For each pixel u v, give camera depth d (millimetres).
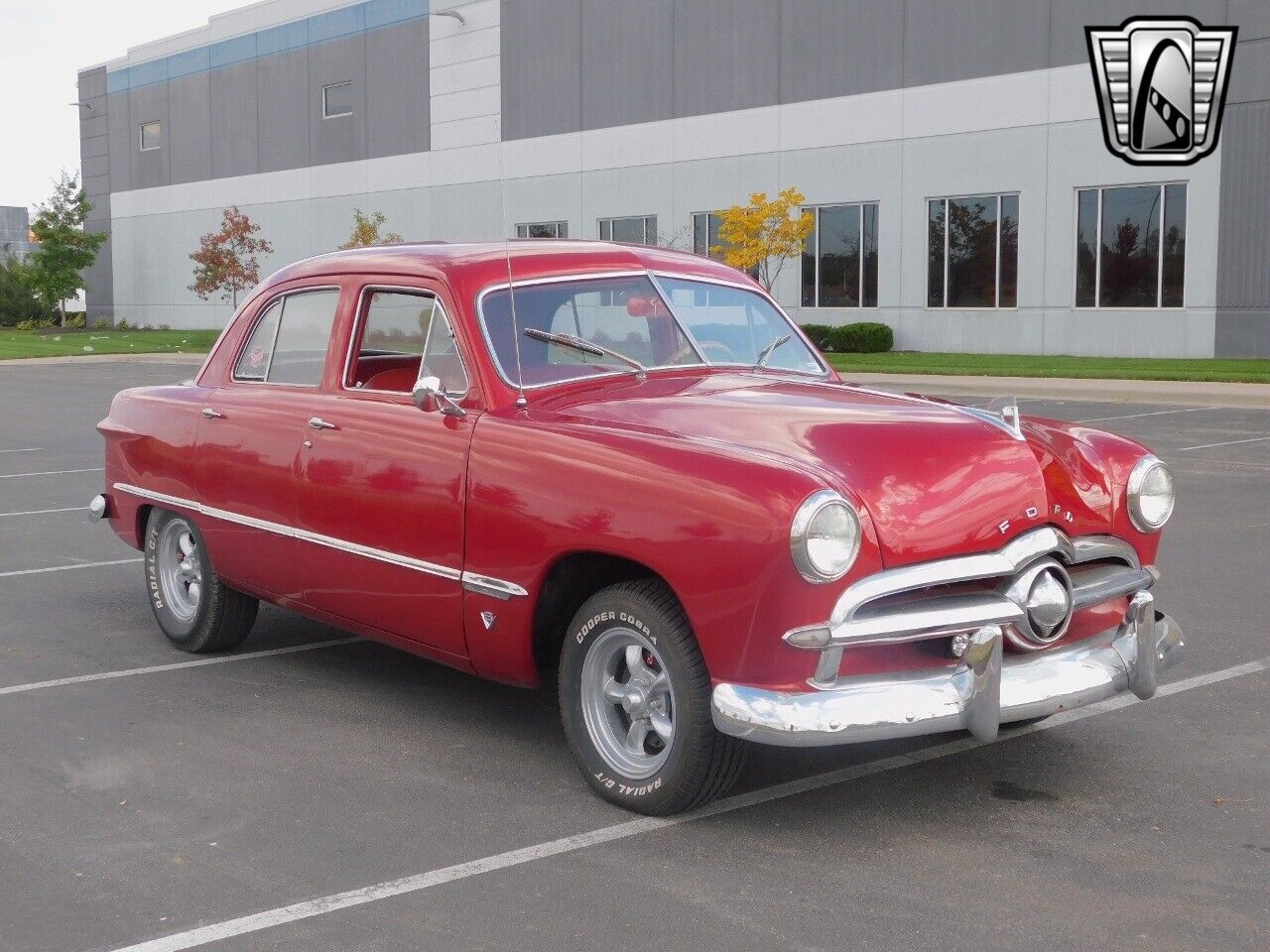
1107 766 4789
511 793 4527
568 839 4121
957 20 29156
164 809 4402
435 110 40469
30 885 3816
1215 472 12367
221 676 6035
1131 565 4645
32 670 6141
